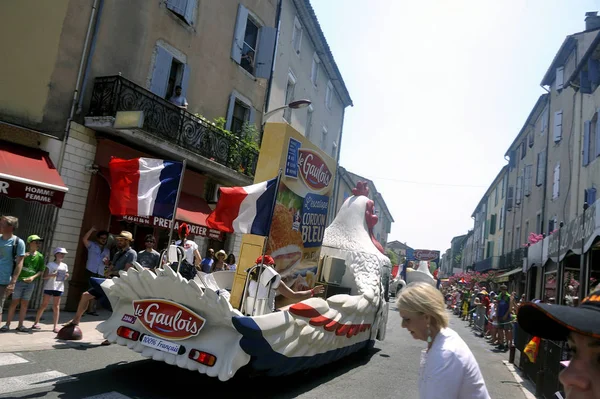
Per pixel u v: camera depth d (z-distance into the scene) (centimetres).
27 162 918
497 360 1080
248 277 564
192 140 1308
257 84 1775
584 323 145
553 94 2275
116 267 791
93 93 1084
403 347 1115
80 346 686
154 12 1239
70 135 1034
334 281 796
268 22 1816
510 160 3266
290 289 641
